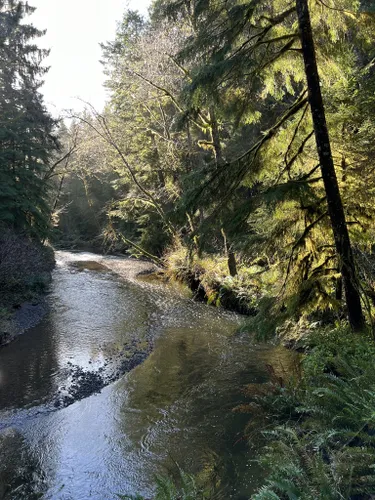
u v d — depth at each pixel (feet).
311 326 29.17
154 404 23.95
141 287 62.13
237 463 16.57
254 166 20.39
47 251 82.07
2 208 61.05
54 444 20.25
